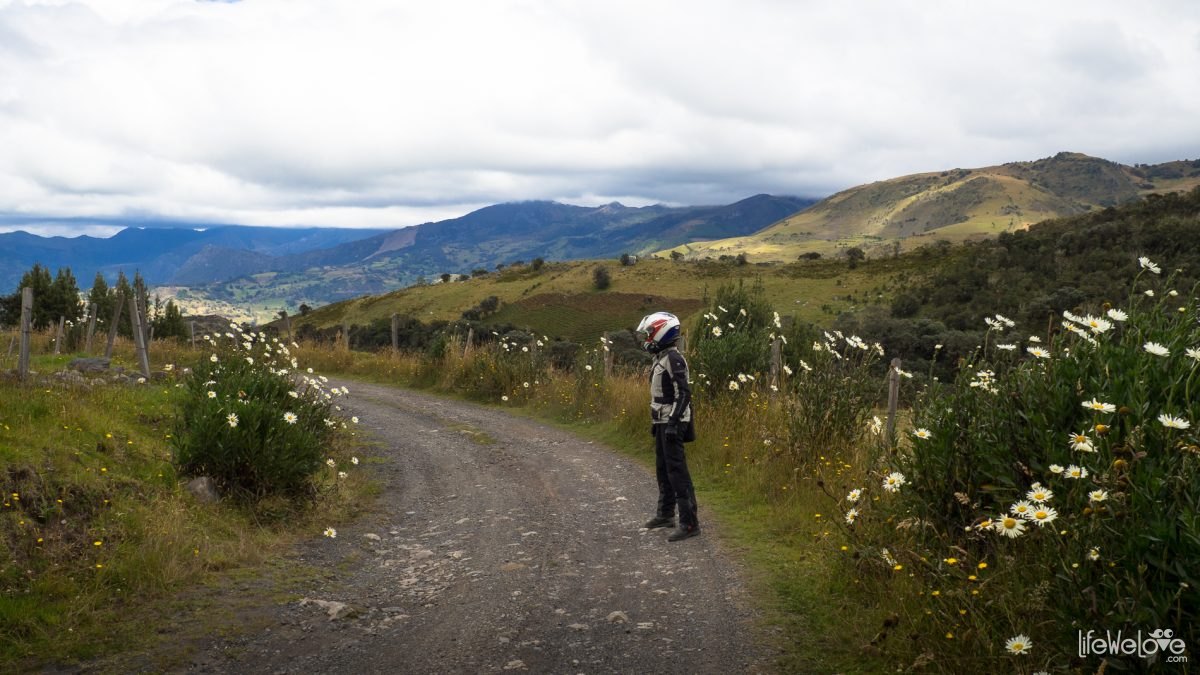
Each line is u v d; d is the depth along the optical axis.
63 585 4.52
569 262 131.38
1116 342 3.68
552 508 7.54
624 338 33.38
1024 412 3.79
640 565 5.52
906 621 3.67
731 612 4.43
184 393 9.56
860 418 7.66
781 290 90.12
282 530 6.49
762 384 10.27
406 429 12.63
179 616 4.47
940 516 4.11
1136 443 2.94
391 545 6.45
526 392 15.49
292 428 7.32
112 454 6.76
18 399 7.21
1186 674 2.54
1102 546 2.84
